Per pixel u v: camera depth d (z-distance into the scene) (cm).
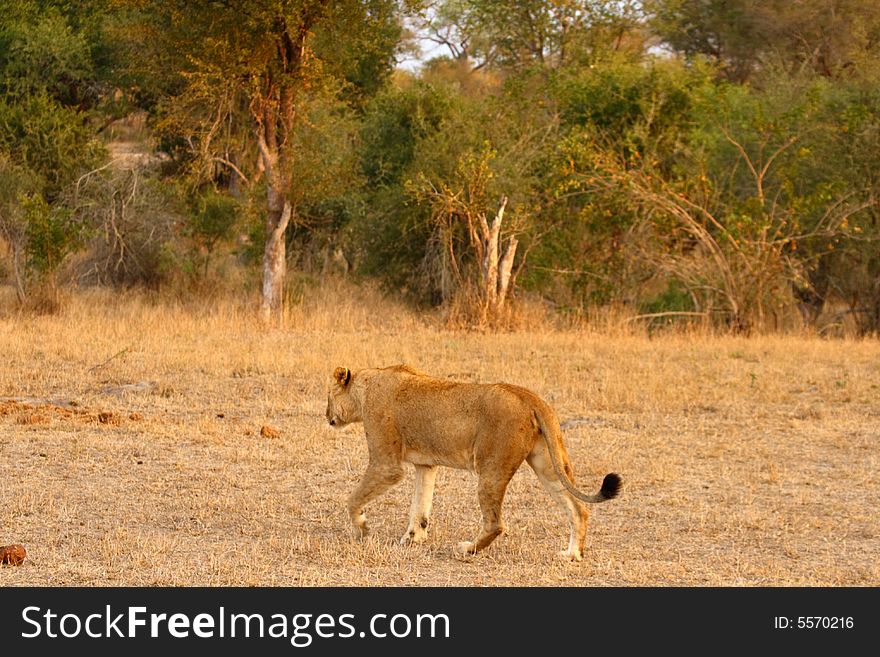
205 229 2755
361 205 2711
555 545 838
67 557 776
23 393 1404
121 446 1127
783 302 2286
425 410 817
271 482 1014
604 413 1348
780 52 3606
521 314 2269
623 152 2581
